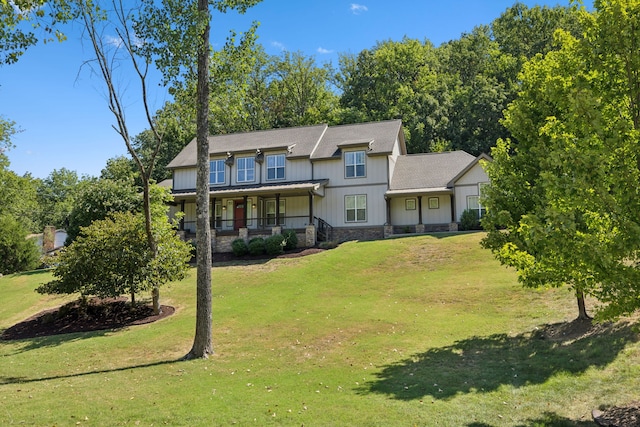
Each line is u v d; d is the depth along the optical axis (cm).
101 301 1959
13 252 3466
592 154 591
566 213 600
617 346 928
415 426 679
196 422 713
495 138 4444
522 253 976
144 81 1358
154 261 1711
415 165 3183
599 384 795
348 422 698
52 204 7094
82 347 1380
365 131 3281
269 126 5078
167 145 5225
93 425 714
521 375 886
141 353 1271
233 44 1289
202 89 1230
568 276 865
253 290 1944
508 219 1055
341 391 855
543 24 5131
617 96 689
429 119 4462
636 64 639
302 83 5278
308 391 862
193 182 3331
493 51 5306
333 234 3017
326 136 3350
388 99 5069
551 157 620
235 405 788
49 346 1453
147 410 776
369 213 2967
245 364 1090
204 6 1209
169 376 1011
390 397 809
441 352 1085
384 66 5141
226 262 2622
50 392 920
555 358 945
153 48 1210
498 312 1387
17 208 4244
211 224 3192
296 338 1295
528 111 1109
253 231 2912
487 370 932
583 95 628
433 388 849
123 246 1736
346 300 1705
